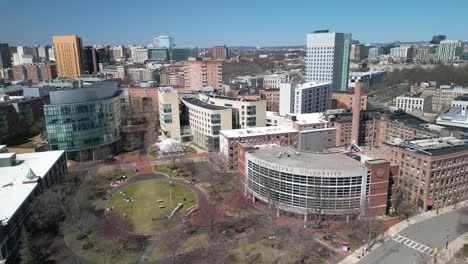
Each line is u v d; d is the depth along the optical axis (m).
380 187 105.94
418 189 113.62
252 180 117.69
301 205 105.50
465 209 112.56
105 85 186.38
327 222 104.06
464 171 116.25
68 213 107.56
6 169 119.88
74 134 162.12
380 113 184.88
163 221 106.94
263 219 106.31
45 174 115.31
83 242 95.75
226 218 109.12
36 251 82.62
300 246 91.12
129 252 90.88
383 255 88.56
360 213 102.31
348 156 116.88
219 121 177.38
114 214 112.25
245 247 92.69
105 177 145.38
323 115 184.50
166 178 144.75
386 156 128.00
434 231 99.88
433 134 142.12
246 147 123.38
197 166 157.38
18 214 90.69
